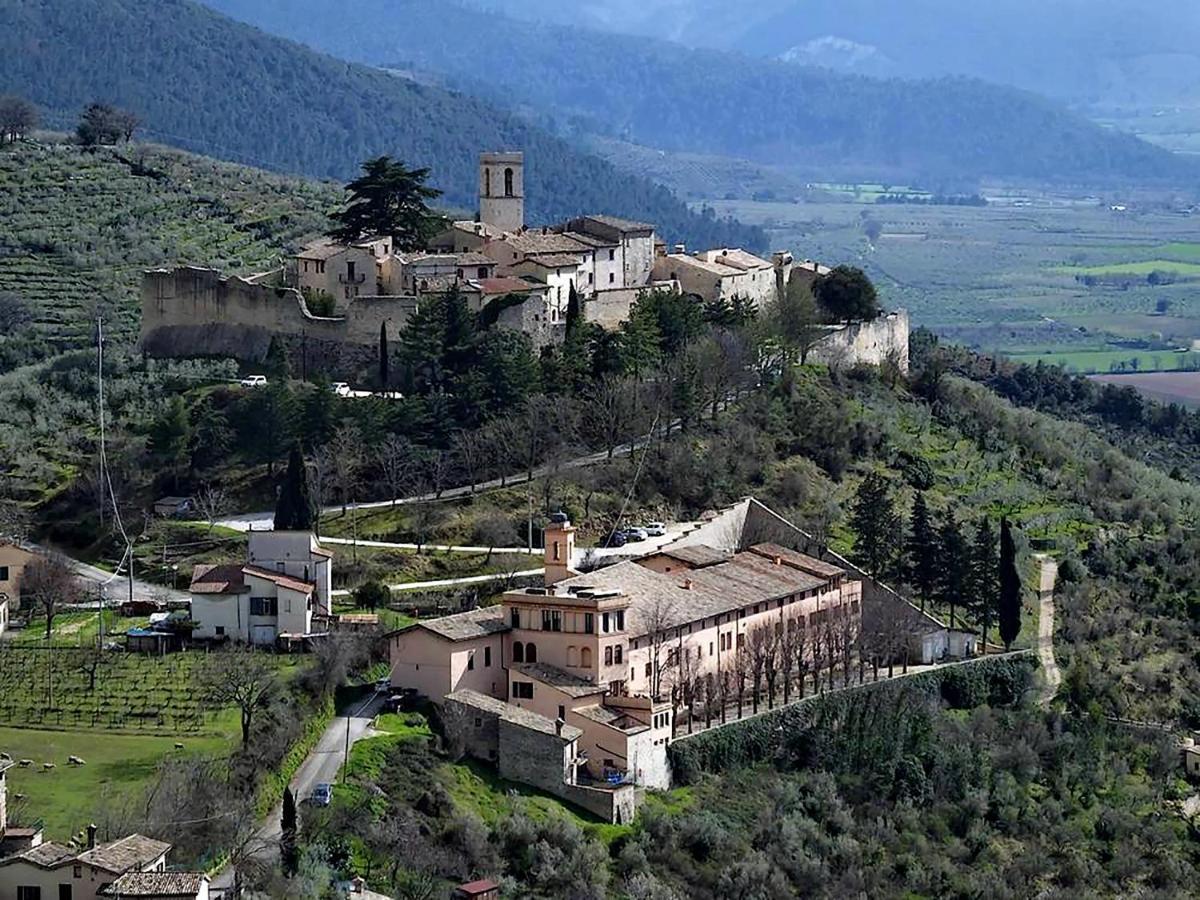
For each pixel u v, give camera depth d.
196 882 189.50
